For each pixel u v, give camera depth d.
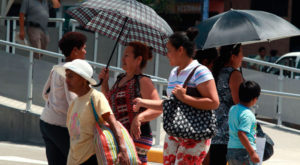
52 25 30.83
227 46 10.84
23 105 19.88
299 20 47.16
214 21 11.31
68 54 10.16
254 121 10.22
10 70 20.09
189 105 9.39
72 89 8.53
